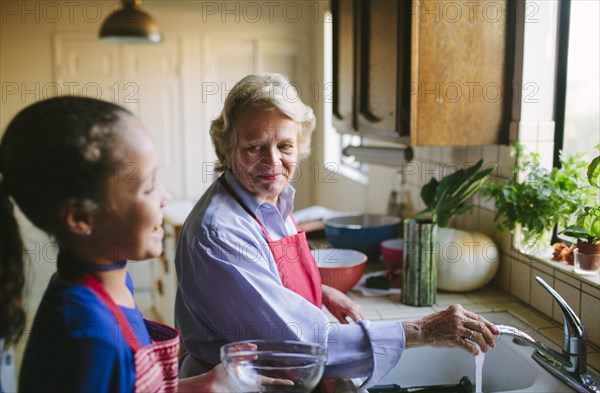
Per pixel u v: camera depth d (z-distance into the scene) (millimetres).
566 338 1245
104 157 750
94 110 767
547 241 1701
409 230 1785
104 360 746
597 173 1363
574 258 1501
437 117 1809
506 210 1661
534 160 1681
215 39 4980
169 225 3131
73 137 734
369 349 1214
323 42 4582
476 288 1894
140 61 4914
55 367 740
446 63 1793
